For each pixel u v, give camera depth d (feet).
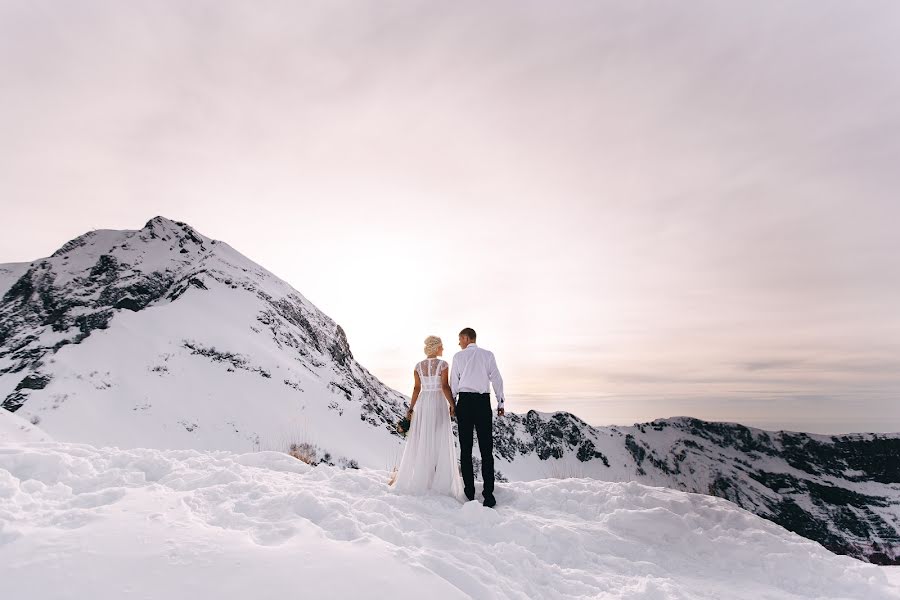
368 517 15.87
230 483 17.75
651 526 19.29
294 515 14.76
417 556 12.70
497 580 13.12
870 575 16.02
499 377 22.95
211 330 222.07
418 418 22.86
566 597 13.74
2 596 9.38
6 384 167.53
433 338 24.08
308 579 10.66
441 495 21.65
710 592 15.10
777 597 14.90
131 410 164.66
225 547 11.60
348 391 259.19
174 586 10.09
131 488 15.97
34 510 13.47
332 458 174.70
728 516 20.43
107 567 10.41
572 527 18.99
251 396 192.54
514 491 23.40
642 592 13.96
